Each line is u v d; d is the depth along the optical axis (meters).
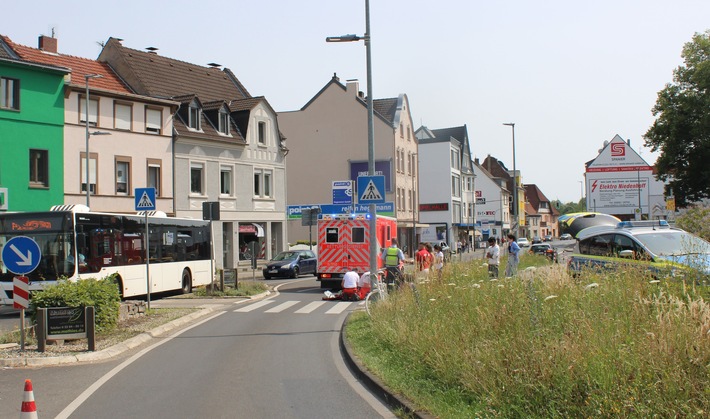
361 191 17.75
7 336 13.41
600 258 16.50
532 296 8.84
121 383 9.51
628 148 61.72
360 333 13.14
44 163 33.66
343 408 7.88
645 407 5.38
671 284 9.71
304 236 60.53
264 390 8.94
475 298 11.16
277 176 48.16
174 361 11.31
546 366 6.46
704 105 42.41
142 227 23.33
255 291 25.58
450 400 7.23
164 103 39.22
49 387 9.27
